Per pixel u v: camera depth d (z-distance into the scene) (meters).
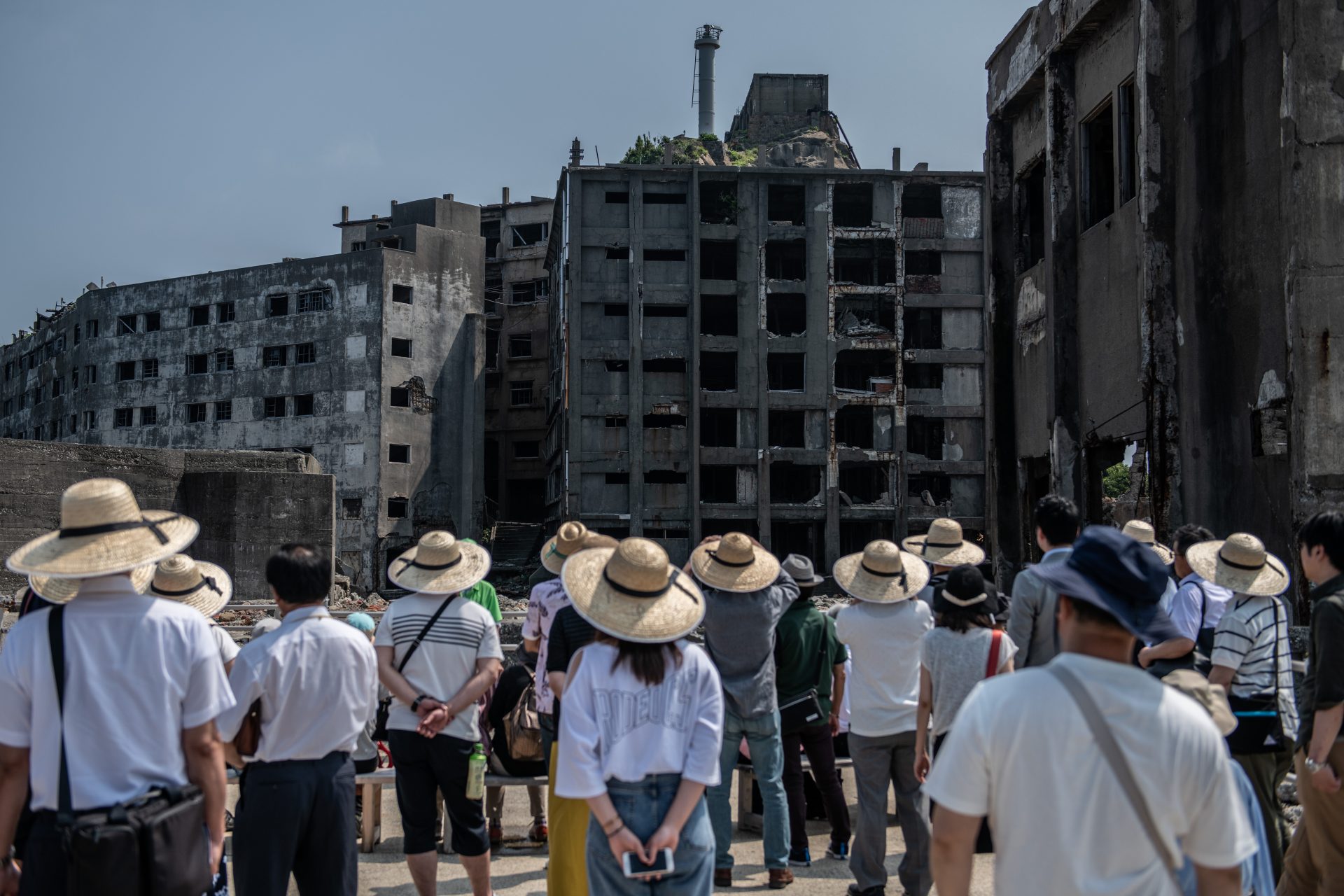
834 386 47.97
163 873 3.12
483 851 4.91
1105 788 2.28
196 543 26.11
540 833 6.61
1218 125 12.17
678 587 3.59
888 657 5.22
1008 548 17.91
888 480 48.00
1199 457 12.52
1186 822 2.30
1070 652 2.44
